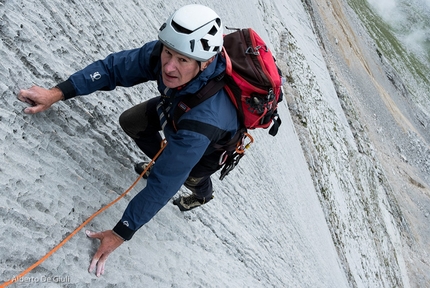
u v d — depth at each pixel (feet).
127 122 11.57
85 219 9.95
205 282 13.14
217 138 8.82
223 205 18.04
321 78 76.74
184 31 7.95
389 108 130.52
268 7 59.36
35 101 9.57
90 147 11.28
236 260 16.47
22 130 9.45
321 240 34.50
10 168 8.72
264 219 21.93
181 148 8.38
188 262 12.96
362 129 88.28
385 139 115.65
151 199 8.75
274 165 29.37
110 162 11.79
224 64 8.54
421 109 173.06
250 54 8.87
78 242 9.41
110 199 11.06
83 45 13.46
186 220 14.30
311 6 104.47
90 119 11.83
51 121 10.37
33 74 10.62
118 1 17.08
